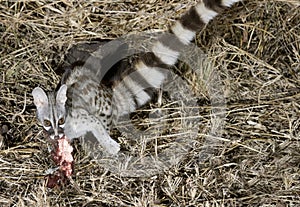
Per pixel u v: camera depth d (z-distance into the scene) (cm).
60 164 244
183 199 242
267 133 254
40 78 262
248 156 250
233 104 259
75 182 245
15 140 253
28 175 246
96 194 243
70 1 262
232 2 242
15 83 261
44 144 252
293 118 255
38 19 262
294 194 242
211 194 243
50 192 244
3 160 248
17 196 242
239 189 244
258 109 258
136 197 242
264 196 242
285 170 246
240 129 254
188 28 245
